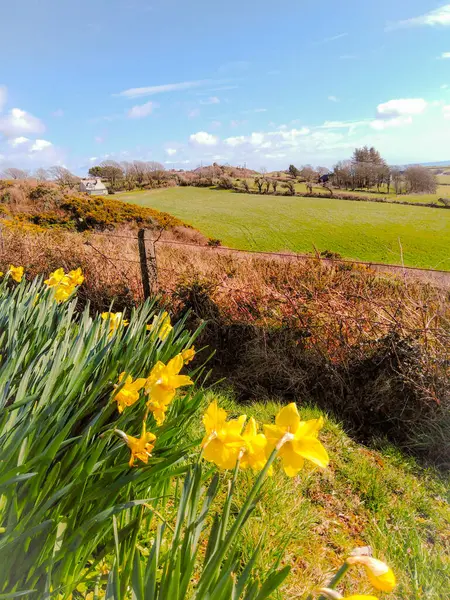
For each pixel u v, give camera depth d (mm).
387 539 2209
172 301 4660
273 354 3926
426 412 3305
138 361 1804
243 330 4199
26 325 2180
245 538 1867
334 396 3697
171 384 1244
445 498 2688
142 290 5090
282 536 2006
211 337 4406
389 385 3406
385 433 3428
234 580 961
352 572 1931
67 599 1153
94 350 1894
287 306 4059
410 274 4344
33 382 1680
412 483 2785
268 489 2213
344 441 3189
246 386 3984
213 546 1078
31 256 6176
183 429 1837
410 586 1910
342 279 4289
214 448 916
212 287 4457
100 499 1355
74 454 1315
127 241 6559
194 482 1149
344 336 3719
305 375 3828
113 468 1304
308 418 3420
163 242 5969
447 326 3480
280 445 773
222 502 2129
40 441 1295
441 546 2240
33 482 1205
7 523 1145
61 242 6375
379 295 3930
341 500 2520
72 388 1591
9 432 1294
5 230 7078
